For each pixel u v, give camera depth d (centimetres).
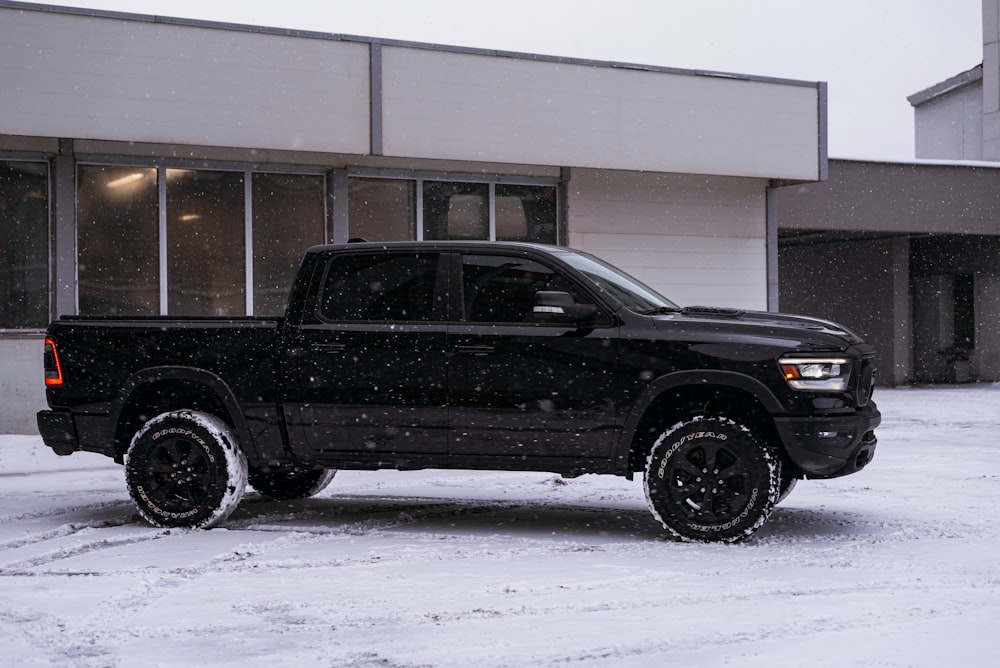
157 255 1489
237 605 552
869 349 766
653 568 638
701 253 1802
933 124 3694
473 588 586
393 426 777
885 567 636
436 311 780
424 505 923
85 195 1459
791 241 2988
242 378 802
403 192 1623
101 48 1372
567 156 1599
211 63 1416
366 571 636
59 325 844
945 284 3047
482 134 1545
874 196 2520
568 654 455
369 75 1482
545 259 773
